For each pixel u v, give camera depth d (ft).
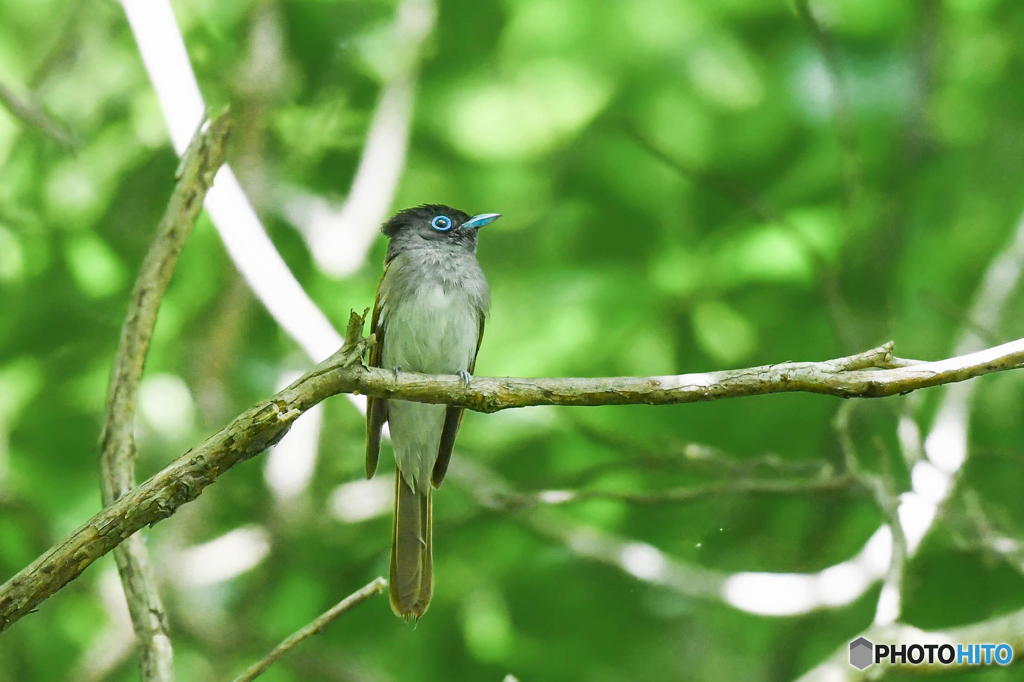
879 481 32.01
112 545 18.78
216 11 46.55
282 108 47.80
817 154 44.96
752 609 34.73
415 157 49.75
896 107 44.75
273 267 30.27
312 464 44.06
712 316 42.78
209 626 42.06
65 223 43.19
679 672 41.27
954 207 45.24
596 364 42.27
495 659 40.32
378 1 48.14
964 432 36.11
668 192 45.88
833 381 19.31
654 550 37.99
